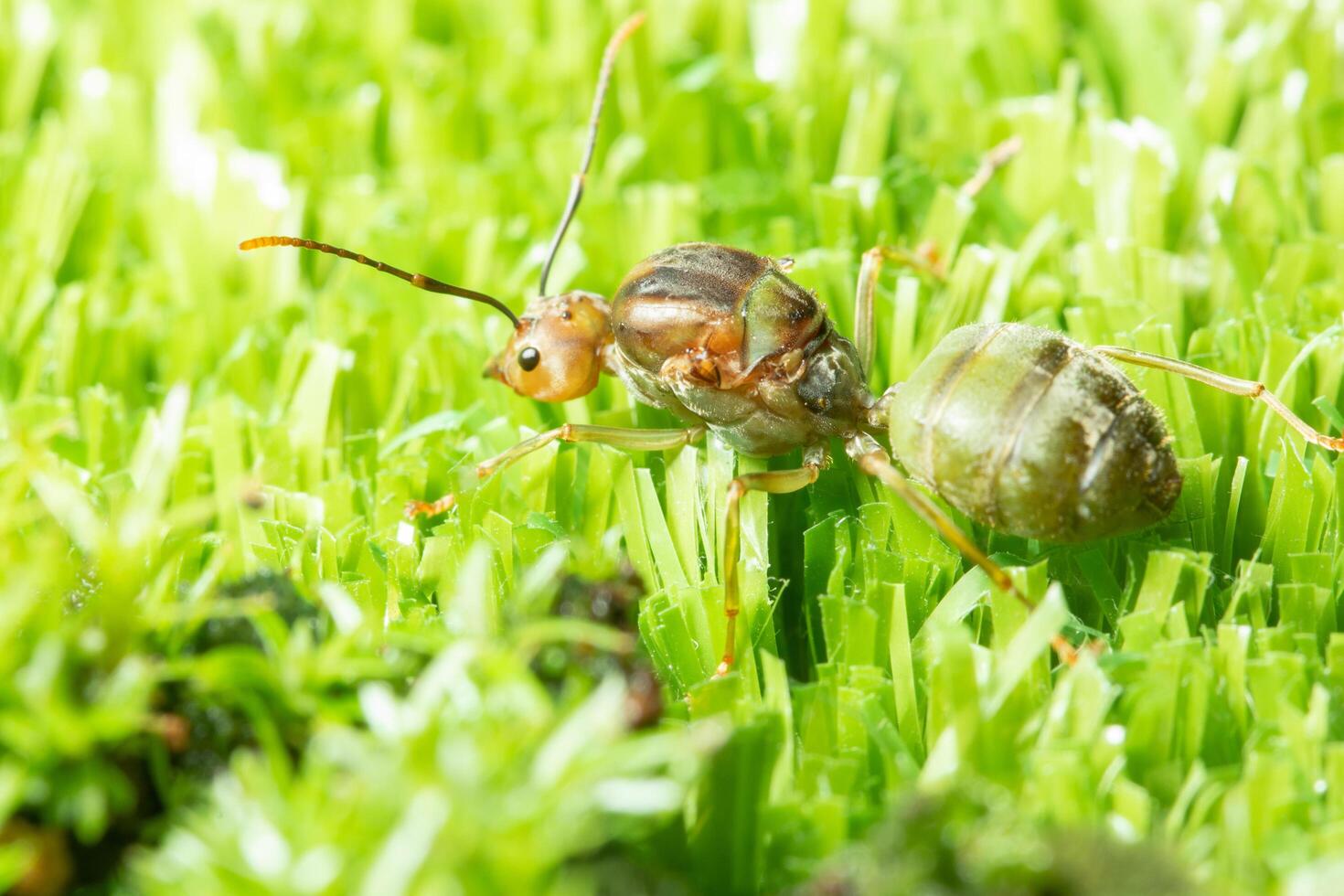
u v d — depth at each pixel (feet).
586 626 0.23
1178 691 0.24
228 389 0.28
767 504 0.26
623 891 0.22
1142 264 0.28
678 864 0.23
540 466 0.26
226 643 0.23
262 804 0.22
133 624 0.23
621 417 0.28
